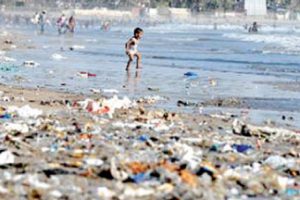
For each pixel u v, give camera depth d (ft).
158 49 381.19
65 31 602.44
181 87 180.96
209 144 95.30
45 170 72.84
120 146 89.45
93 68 230.27
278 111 142.00
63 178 69.26
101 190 64.49
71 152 83.66
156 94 163.63
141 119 119.34
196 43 480.64
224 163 83.05
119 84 183.21
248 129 109.50
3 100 140.36
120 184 67.36
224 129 113.70
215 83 193.77
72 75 202.80
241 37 627.05
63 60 263.49
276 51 375.25
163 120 120.57
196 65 261.85
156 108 138.92
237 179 72.69
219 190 67.41
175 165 75.97
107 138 96.73
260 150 94.43
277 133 109.60
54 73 206.49
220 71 237.25
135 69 231.71
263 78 215.72
